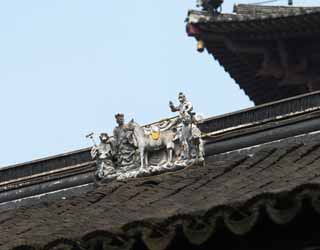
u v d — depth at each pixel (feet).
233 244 127.34
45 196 174.29
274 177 139.33
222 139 161.79
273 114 159.63
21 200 176.04
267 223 124.88
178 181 153.58
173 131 165.37
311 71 265.95
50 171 174.81
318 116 156.35
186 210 129.49
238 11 258.78
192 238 125.08
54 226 146.72
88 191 167.84
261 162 148.87
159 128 166.20
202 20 254.68
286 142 157.38
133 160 166.50
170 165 163.63
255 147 159.43
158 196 147.95
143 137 166.50
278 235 125.49
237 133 161.07
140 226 126.72
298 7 253.03
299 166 141.38
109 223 136.05
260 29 256.32
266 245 126.31
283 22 252.62
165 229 126.11
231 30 255.91
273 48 263.90
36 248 132.67
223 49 263.90
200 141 162.81
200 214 124.77
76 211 153.38
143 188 154.71
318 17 249.34
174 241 127.54
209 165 159.22
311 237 124.16
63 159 174.29
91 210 150.61
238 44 260.83
